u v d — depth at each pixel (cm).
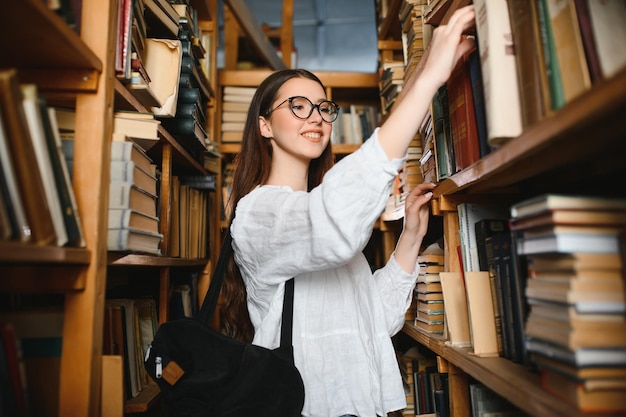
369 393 96
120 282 166
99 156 89
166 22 142
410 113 81
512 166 77
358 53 536
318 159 136
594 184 87
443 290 105
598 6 59
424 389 148
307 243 88
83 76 89
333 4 447
